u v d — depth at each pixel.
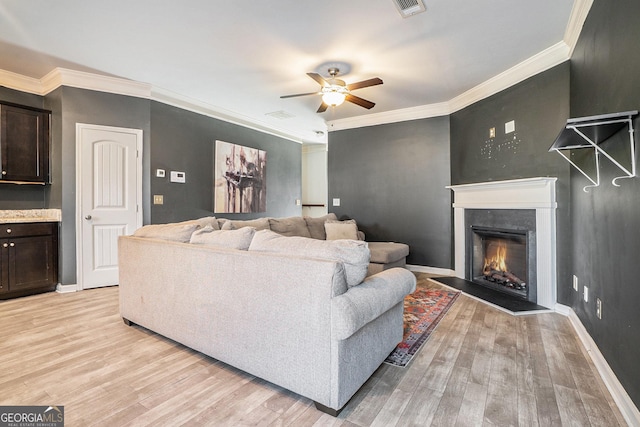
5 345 2.32
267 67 3.60
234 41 3.02
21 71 3.75
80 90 3.81
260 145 6.07
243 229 2.14
